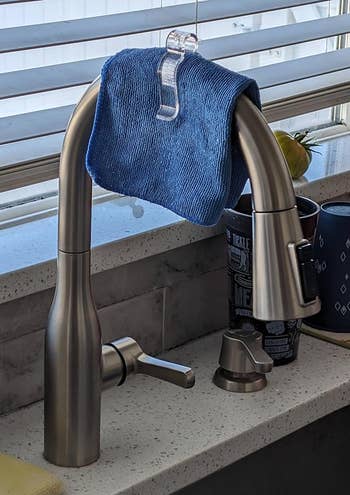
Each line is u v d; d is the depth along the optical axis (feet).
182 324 4.43
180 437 3.69
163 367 3.38
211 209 2.81
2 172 3.81
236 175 2.88
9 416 3.82
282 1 4.65
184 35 2.84
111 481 3.40
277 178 2.68
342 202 4.69
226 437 3.69
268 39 4.69
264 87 4.66
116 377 3.42
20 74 3.86
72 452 3.44
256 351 3.87
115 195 4.51
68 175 3.13
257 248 2.72
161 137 2.89
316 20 5.01
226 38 4.60
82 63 4.05
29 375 3.88
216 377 4.07
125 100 2.92
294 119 5.55
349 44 5.64
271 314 2.72
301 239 2.72
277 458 4.50
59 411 3.39
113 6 4.25
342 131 5.70
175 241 4.18
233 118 2.71
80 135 3.08
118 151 2.98
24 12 3.97
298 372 4.18
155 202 2.97
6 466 3.37
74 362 3.30
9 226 4.14
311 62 5.02
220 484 4.24
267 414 3.86
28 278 3.67
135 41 4.41
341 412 4.81
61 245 3.21
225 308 4.60
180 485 3.56
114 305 4.13
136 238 4.01
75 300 3.25
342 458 4.93
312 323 4.57
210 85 2.73
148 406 3.90
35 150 3.99
